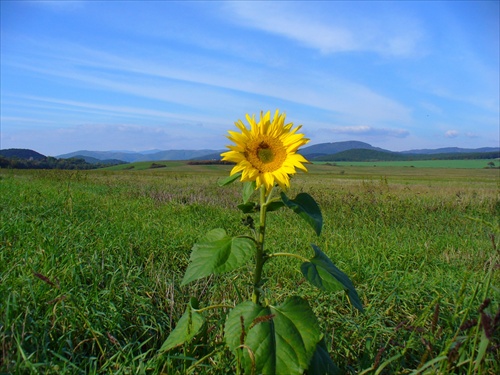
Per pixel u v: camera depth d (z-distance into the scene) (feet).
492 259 8.38
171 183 75.41
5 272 14.10
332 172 327.67
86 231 21.22
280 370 7.12
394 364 10.38
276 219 32.09
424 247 23.97
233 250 8.06
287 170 8.31
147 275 16.53
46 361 9.07
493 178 233.35
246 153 8.47
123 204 35.91
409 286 15.96
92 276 14.88
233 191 58.54
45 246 17.13
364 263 19.54
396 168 426.92
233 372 9.29
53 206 30.30
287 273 17.85
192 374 9.35
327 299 14.39
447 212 40.34
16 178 67.97
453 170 383.86
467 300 13.62
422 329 9.35
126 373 9.30
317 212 8.41
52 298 11.98
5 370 8.54
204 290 15.11
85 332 11.02
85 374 9.15
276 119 8.60
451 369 8.53
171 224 27.30
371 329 12.42
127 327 11.75
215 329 11.20
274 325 7.50
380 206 39.88
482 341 6.94
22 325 10.40
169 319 12.76
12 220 22.13
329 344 11.00
